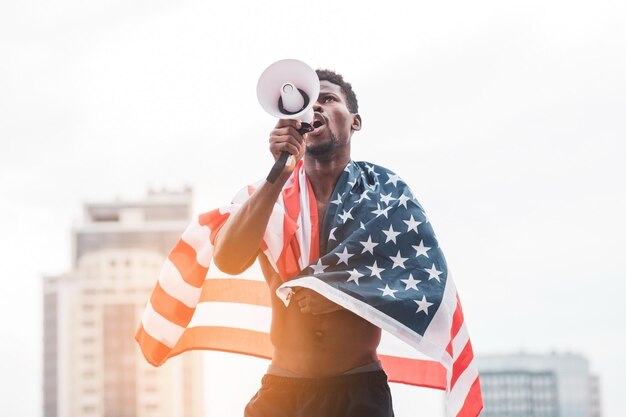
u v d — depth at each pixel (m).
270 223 6.87
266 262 7.21
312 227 6.89
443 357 6.71
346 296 6.61
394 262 6.81
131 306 152.75
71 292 153.38
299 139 6.42
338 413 6.75
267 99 6.39
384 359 7.98
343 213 6.89
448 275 6.94
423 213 7.04
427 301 6.73
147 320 7.66
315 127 6.96
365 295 6.64
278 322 7.02
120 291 153.50
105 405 151.62
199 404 146.38
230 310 8.01
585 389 170.12
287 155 6.38
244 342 7.97
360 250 6.77
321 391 6.79
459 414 7.25
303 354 6.87
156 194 158.75
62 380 151.00
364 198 6.95
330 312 6.87
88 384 150.50
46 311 153.50
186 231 7.48
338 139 7.00
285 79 6.38
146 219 156.00
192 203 156.00
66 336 152.62
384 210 6.92
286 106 6.37
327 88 7.09
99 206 154.88
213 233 7.42
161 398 147.25
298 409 6.79
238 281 8.02
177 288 7.56
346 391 6.79
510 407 167.75
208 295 8.03
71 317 153.12
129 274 153.38
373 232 6.82
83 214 155.62
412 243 6.89
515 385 168.00
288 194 7.02
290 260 6.85
